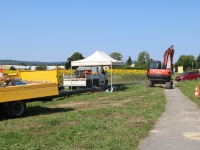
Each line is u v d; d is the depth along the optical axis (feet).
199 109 44.39
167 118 36.65
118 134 27.17
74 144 23.65
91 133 27.32
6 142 23.91
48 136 26.21
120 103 53.01
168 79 93.15
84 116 37.58
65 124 32.17
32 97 38.50
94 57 81.00
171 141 25.38
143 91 77.97
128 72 162.91
